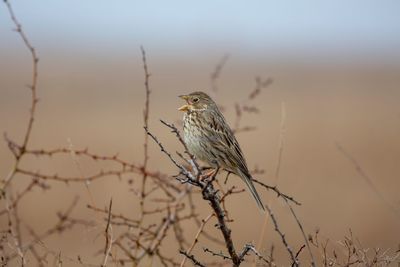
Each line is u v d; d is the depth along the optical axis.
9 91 36.16
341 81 43.38
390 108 31.27
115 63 56.38
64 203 16.20
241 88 38.28
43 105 31.77
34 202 16.52
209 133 11.35
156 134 24.44
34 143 22.36
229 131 11.41
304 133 25.62
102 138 23.58
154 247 8.09
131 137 23.80
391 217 16.44
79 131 25.05
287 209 14.47
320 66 55.50
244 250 7.59
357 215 16.59
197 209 14.78
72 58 59.78
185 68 53.59
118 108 31.22
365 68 52.44
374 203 17.44
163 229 8.49
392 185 19.00
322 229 15.58
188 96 11.70
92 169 18.36
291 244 14.41
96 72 47.69
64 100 33.41
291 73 49.19
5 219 13.59
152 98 34.66
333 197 18.02
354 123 27.55
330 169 20.52
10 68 48.84
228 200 17.23
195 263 7.62
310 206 17.33
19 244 7.60
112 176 17.39
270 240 14.71
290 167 20.72
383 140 24.11
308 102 33.62
